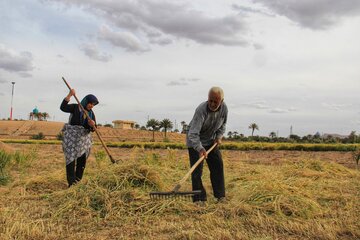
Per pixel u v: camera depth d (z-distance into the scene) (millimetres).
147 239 4188
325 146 31578
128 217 5133
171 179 7520
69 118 7836
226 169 10336
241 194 6074
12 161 11141
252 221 4801
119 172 6570
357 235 4367
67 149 7617
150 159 9750
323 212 5371
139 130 113500
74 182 7531
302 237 4305
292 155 23125
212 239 4117
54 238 4242
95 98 7941
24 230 4410
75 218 5148
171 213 5426
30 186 7527
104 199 5672
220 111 6039
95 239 4207
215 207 5609
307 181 7711
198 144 5941
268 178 7504
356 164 14125
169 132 119312
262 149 33750
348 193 6922
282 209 5398
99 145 39281
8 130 104438
